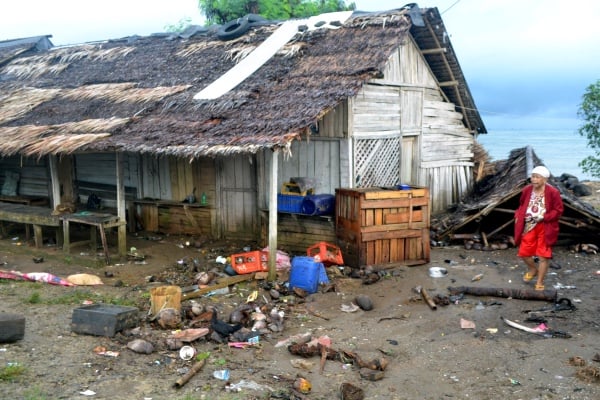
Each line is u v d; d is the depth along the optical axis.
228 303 7.73
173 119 10.38
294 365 5.57
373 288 8.36
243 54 12.48
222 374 5.27
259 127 8.80
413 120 12.73
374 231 9.19
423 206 9.60
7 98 14.59
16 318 5.82
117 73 14.16
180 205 12.58
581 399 4.84
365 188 9.80
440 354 5.92
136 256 10.60
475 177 15.95
